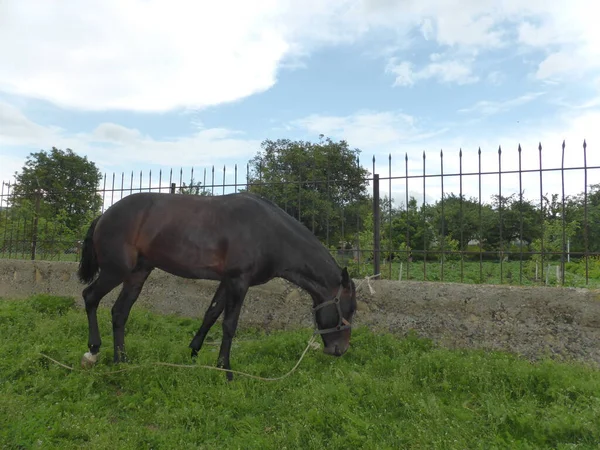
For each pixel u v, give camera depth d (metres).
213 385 3.51
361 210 6.85
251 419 2.89
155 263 4.02
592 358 4.08
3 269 8.21
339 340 3.89
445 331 4.71
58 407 3.00
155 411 3.09
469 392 3.45
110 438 2.57
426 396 3.25
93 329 4.04
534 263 9.41
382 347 4.50
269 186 6.55
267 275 3.95
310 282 3.93
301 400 3.12
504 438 2.67
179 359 4.08
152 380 3.54
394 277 9.90
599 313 4.09
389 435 2.65
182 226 3.85
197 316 6.29
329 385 3.34
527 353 4.32
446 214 10.54
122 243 3.96
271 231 3.88
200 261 3.84
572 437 2.60
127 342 4.46
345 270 3.76
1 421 2.63
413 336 4.75
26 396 3.14
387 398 3.21
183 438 2.65
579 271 10.81
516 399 3.36
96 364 3.91
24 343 4.35
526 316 4.39
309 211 6.37
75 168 33.19
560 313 4.26
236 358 4.28
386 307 5.02
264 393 3.38
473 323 4.59
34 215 8.51
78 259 8.22
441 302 4.76
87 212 8.50
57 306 6.66
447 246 9.36
